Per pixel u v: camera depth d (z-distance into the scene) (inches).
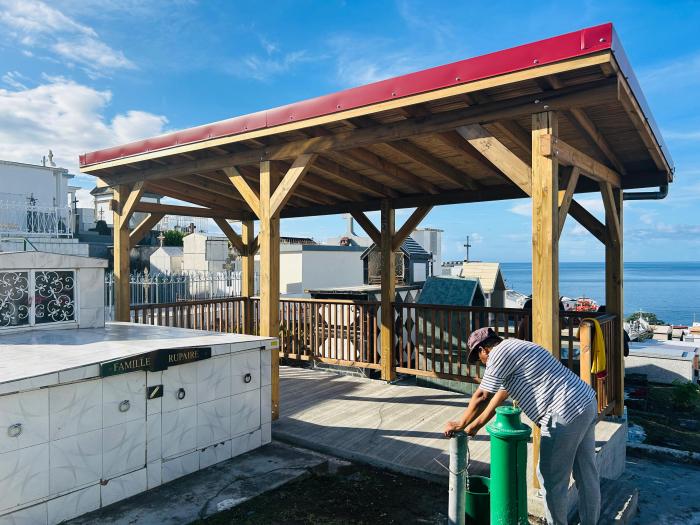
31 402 128.4
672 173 232.1
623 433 217.8
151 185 285.0
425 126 170.1
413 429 209.3
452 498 121.8
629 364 498.3
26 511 127.0
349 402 251.9
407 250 615.2
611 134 180.9
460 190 286.2
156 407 159.0
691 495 203.3
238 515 143.0
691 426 345.1
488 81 140.2
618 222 232.4
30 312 204.1
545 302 140.5
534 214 143.9
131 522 137.0
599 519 146.5
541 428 125.0
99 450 143.6
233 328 359.3
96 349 161.2
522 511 119.3
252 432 192.1
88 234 869.2
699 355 514.9
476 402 124.6
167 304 305.9
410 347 297.6
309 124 183.3
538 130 145.1
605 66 124.4
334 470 176.1
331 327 348.5
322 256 812.6
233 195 322.7
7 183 818.2
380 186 291.1
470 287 313.0
